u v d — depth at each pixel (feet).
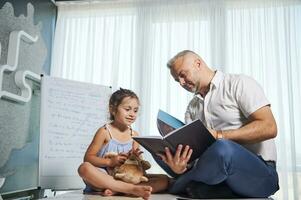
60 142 6.82
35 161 7.70
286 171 7.08
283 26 7.89
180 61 4.93
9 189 6.64
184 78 4.97
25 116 7.33
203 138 3.88
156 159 5.15
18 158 7.02
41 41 8.29
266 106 4.29
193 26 8.25
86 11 8.94
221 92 4.74
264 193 4.08
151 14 8.53
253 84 4.53
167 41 8.29
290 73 7.53
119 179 4.60
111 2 8.81
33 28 7.88
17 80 6.87
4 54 6.60
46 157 6.61
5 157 6.53
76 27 8.87
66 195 4.60
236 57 7.93
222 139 3.92
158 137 3.81
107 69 8.54
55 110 6.93
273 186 4.09
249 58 7.84
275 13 7.95
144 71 8.20
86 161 5.06
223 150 3.71
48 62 8.67
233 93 4.59
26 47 7.54
